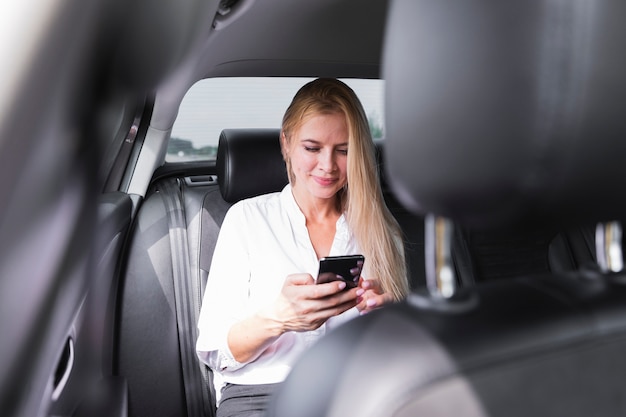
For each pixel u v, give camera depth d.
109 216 1.29
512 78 0.50
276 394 0.62
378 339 0.57
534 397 0.56
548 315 0.59
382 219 1.69
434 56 0.52
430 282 0.61
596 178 0.52
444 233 0.60
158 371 1.87
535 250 2.17
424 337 0.56
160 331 1.87
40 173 0.58
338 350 0.58
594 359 0.58
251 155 1.87
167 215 1.93
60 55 0.55
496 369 0.54
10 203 0.56
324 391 0.55
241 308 1.61
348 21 1.72
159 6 0.63
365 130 1.62
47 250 0.65
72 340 1.02
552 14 0.48
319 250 1.68
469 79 0.51
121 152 1.68
